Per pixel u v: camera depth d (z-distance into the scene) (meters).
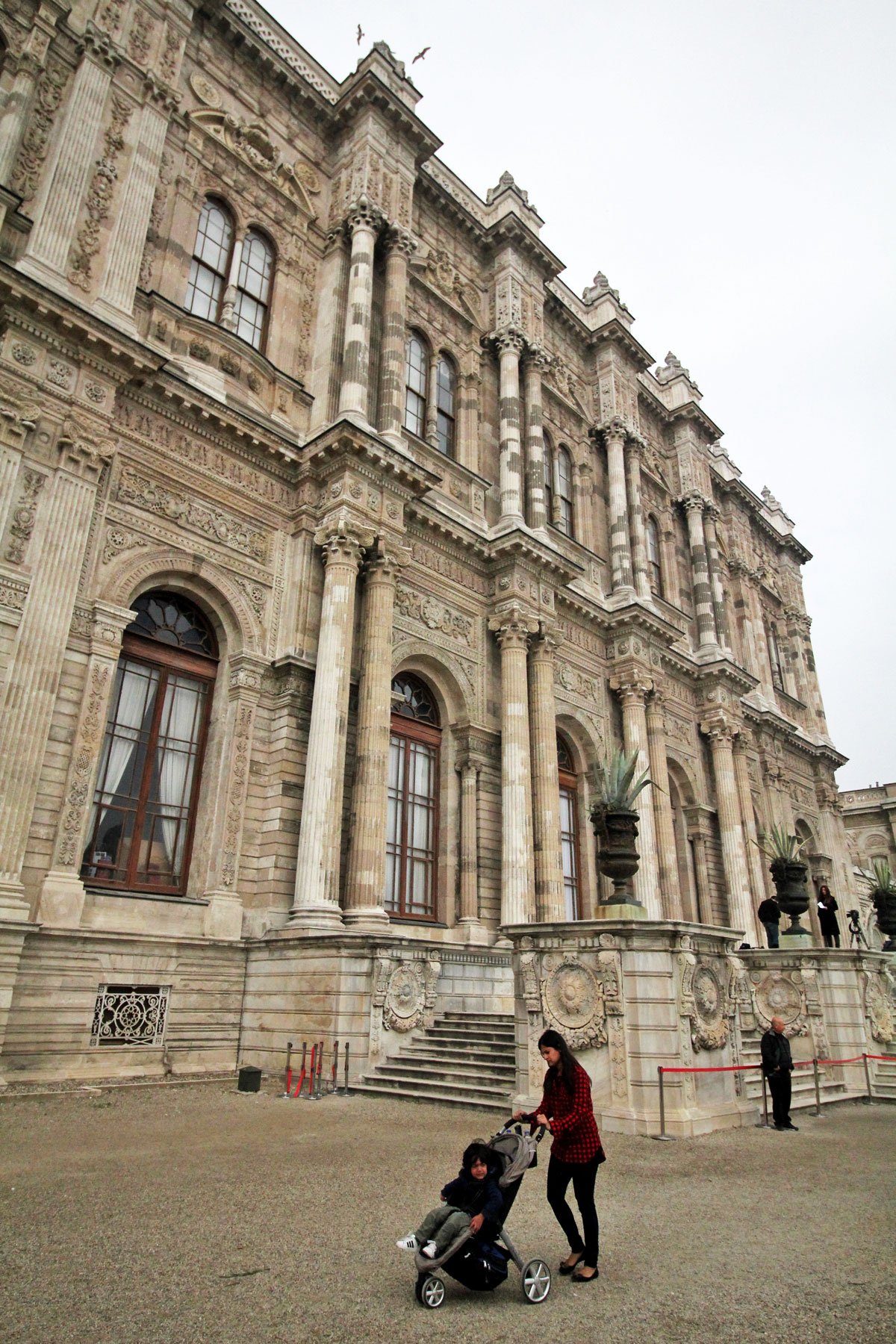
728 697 37.47
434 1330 5.55
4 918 14.57
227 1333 5.36
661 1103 12.34
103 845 17.84
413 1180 9.32
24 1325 5.36
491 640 27.02
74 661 17.08
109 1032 16.22
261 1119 13.12
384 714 21.17
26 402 16.89
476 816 24.75
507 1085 15.14
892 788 68.81
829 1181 10.15
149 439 19.61
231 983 18.34
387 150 26.89
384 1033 17.39
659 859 30.81
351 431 21.47
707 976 14.27
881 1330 5.68
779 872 21.62
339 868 19.09
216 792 19.45
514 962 14.41
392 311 25.58
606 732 31.14
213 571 20.23
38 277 17.50
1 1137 10.95
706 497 41.19
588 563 33.28
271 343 23.78
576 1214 8.45
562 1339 5.48
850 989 20.30
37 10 19.48
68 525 17.00
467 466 28.89
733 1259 7.12
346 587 20.98
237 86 24.67
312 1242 7.15
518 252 32.31
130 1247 6.87
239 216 23.84
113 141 20.16
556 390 34.59
